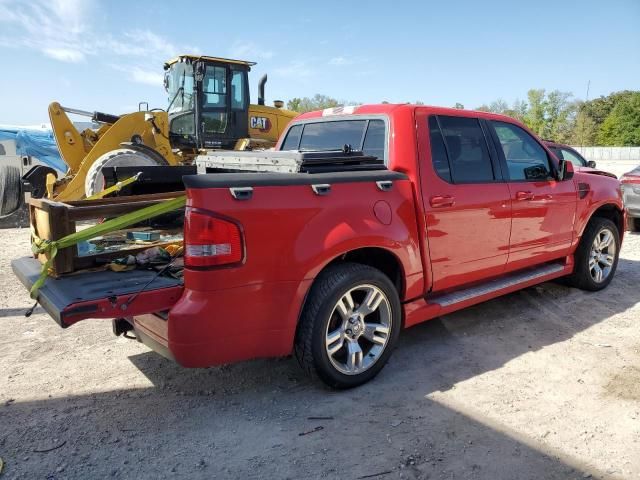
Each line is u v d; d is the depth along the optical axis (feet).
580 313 17.10
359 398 11.48
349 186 11.47
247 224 9.88
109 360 13.37
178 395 11.59
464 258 13.99
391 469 8.97
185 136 39.06
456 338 14.98
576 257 18.92
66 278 10.77
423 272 12.98
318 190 10.91
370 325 12.08
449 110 14.33
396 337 12.49
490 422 10.48
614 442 9.80
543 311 17.29
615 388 11.92
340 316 11.52
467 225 13.88
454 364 13.25
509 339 14.90
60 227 10.71
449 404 11.20
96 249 12.15
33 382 12.11
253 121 42.34
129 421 10.47
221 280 9.68
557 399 11.42
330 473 8.86
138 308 9.61
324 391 11.79
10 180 28.07
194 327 9.56
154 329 10.28
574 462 9.19
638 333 15.31
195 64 37.37
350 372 11.67
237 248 9.79
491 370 12.89
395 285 12.87
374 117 13.94
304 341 10.98
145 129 35.65
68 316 8.91
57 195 34.01
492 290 14.99
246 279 9.95
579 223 18.04
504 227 15.01
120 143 34.65
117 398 11.41
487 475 8.83
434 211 13.00
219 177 9.87
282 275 10.33
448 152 13.83
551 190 16.57
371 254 12.64
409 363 13.33
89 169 32.68
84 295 9.48
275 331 10.51
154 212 10.98
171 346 9.67
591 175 19.01
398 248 12.12
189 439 9.86
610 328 15.74
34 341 14.60
